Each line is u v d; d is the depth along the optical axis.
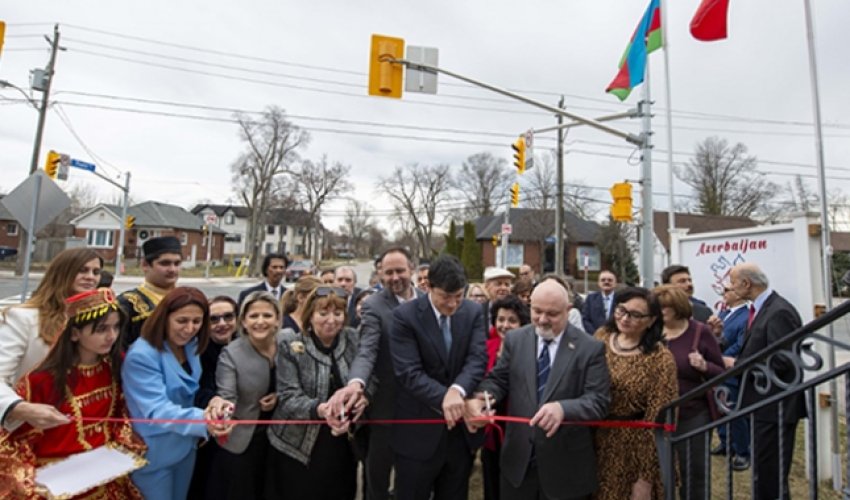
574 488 2.38
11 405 1.93
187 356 2.59
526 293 5.28
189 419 2.28
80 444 2.14
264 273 5.79
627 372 2.58
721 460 4.59
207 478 2.69
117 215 44.25
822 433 4.07
